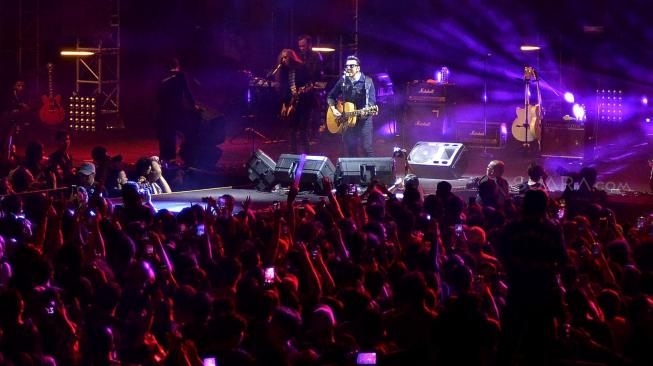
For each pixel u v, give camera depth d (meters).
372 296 11.22
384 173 25.66
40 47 42.38
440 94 36.28
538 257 11.20
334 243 13.32
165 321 10.10
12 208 16.22
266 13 43.88
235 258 11.70
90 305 10.28
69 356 9.49
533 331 11.19
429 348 8.98
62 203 13.69
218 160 31.19
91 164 23.41
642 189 27.16
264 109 41.19
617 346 10.47
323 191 25.55
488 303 11.36
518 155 35.09
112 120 42.09
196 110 28.83
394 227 14.90
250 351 9.38
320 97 36.44
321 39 42.47
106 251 13.09
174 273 12.06
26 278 10.41
